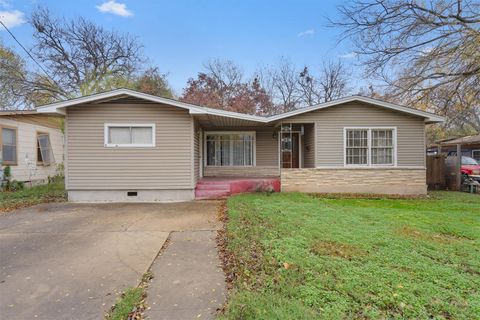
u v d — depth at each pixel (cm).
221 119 1002
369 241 429
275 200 800
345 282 296
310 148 1107
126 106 875
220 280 320
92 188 867
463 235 478
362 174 1003
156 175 883
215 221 600
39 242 459
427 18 975
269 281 302
